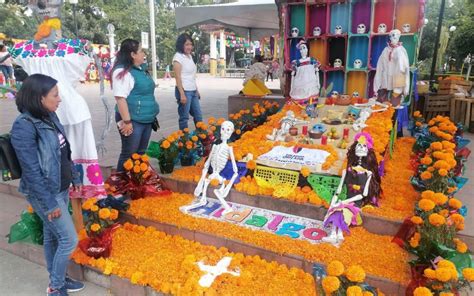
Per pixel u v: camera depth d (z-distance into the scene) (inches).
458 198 174.9
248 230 143.9
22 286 136.3
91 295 131.6
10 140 106.6
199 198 177.2
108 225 140.1
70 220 119.2
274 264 129.8
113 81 168.4
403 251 127.6
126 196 180.5
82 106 140.9
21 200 212.8
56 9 146.9
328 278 90.4
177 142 205.8
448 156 153.3
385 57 256.2
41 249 150.1
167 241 150.4
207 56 1774.1
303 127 212.8
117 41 1448.1
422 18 272.2
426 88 355.9
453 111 334.3
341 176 156.8
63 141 115.9
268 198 163.2
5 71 564.7
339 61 304.8
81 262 138.0
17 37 1092.5
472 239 136.7
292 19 323.3
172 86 852.6
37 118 106.7
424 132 235.5
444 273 88.2
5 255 158.7
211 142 225.3
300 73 267.6
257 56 379.9
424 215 121.4
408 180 178.1
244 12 358.3
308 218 155.8
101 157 241.4
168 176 191.5
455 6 1001.5
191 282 118.4
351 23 297.7
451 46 878.4
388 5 287.4
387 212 143.9
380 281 113.3
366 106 239.3
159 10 1653.5
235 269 129.6
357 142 144.6
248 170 176.7
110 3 1465.3
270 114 297.7
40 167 106.5
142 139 187.2
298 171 166.1
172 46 1619.1
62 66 141.6
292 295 114.7
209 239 144.8
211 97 596.4
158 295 122.8
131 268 131.0
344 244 132.6
